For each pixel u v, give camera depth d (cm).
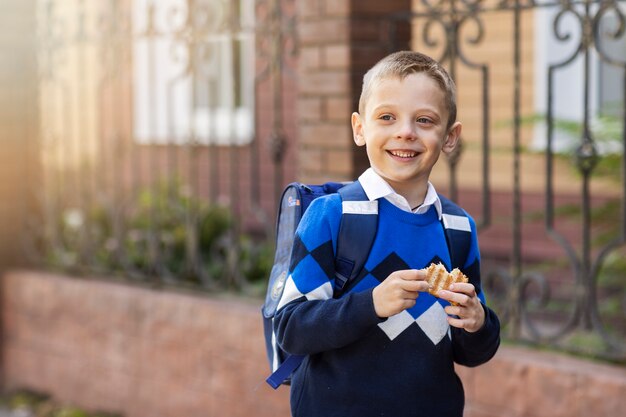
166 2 894
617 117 585
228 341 570
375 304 248
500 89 781
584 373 430
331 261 265
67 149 718
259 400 556
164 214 689
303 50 541
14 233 721
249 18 756
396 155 263
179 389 599
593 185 712
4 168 716
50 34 700
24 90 722
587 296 457
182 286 629
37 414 656
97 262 691
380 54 525
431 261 267
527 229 765
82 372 659
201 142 900
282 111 852
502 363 457
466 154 810
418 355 264
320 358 272
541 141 754
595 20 441
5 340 712
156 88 925
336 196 269
